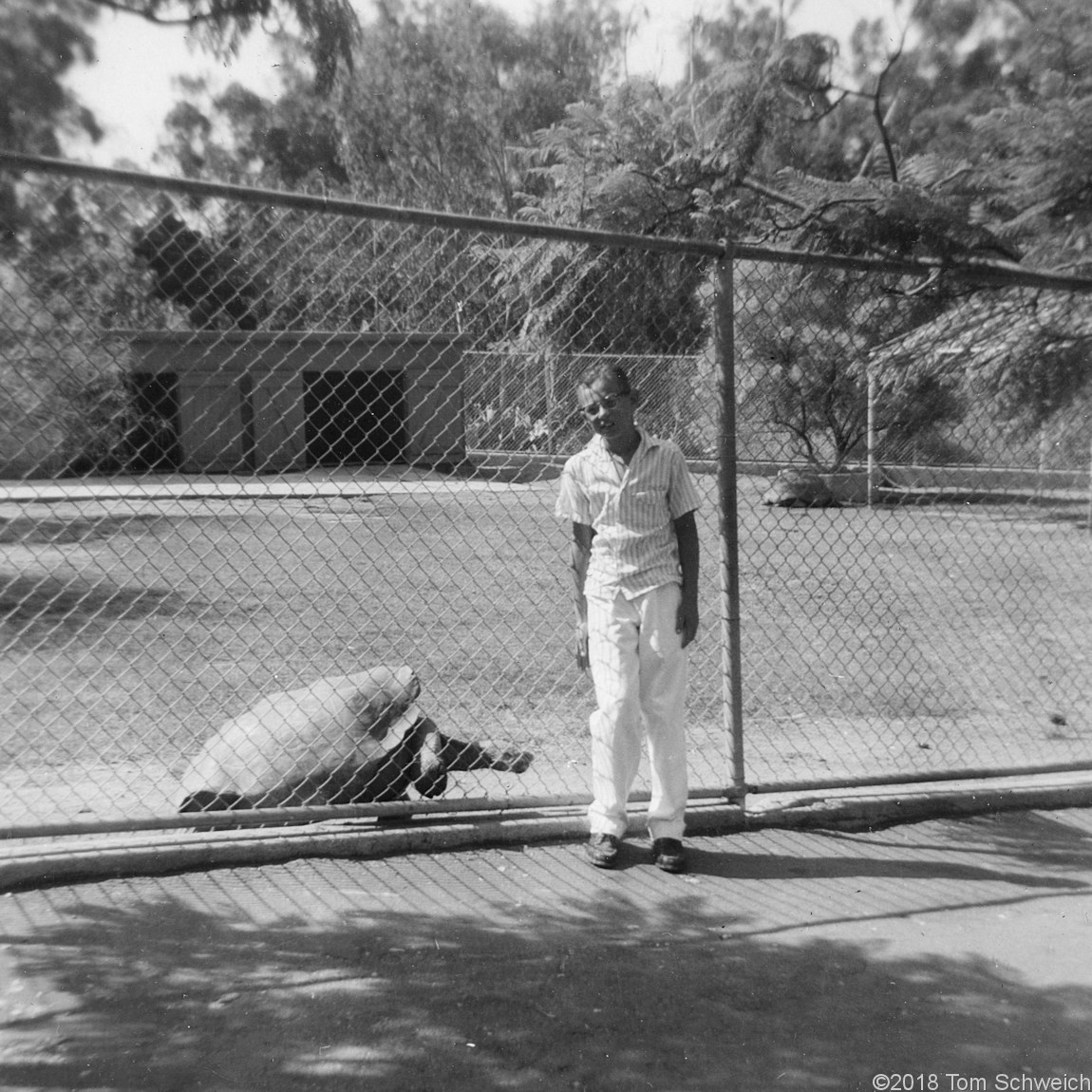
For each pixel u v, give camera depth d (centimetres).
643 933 367
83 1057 289
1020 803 491
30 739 570
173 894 386
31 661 736
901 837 459
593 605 423
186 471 2069
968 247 491
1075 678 745
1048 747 587
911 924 376
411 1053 295
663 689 420
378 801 457
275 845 414
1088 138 470
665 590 419
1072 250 524
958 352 562
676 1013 317
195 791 428
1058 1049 302
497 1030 306
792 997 327
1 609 892
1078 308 542
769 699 684
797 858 433
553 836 444
